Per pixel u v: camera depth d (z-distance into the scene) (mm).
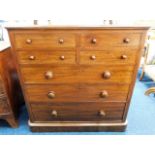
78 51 1059
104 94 1213
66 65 1113
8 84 1409
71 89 1229
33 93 1249
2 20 1577
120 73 1146
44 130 1441
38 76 1165
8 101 1387
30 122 1431
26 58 1086
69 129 1435
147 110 1770
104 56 1076
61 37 1013
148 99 1981
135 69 1129
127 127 1512
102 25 971
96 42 1023
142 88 2250
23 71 1143
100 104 1306
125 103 1293
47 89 1230
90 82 1188
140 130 1479
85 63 1103
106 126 1418
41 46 1040
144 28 975
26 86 1214
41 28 975
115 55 1073
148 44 2229
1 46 1379
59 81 1187
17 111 1644
